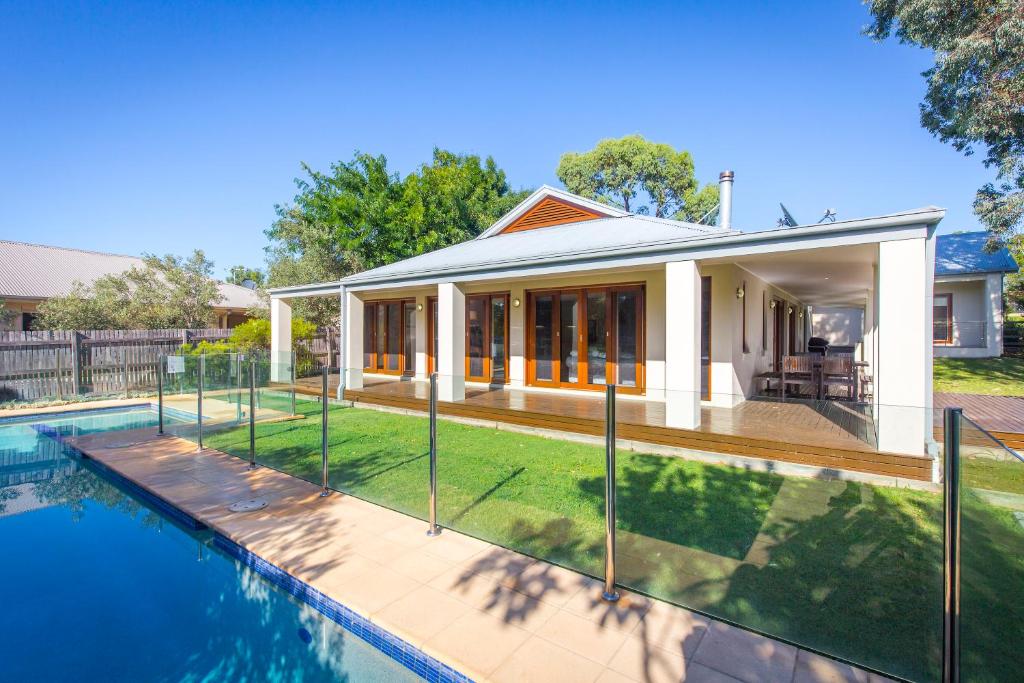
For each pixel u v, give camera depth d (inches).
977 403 362.3
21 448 360.5
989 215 577.9
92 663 128.3
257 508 206.5
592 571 150.2
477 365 505.7
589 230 481.1
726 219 433.4
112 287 652.1
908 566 113.3
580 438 304.5
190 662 128.7
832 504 126.2
